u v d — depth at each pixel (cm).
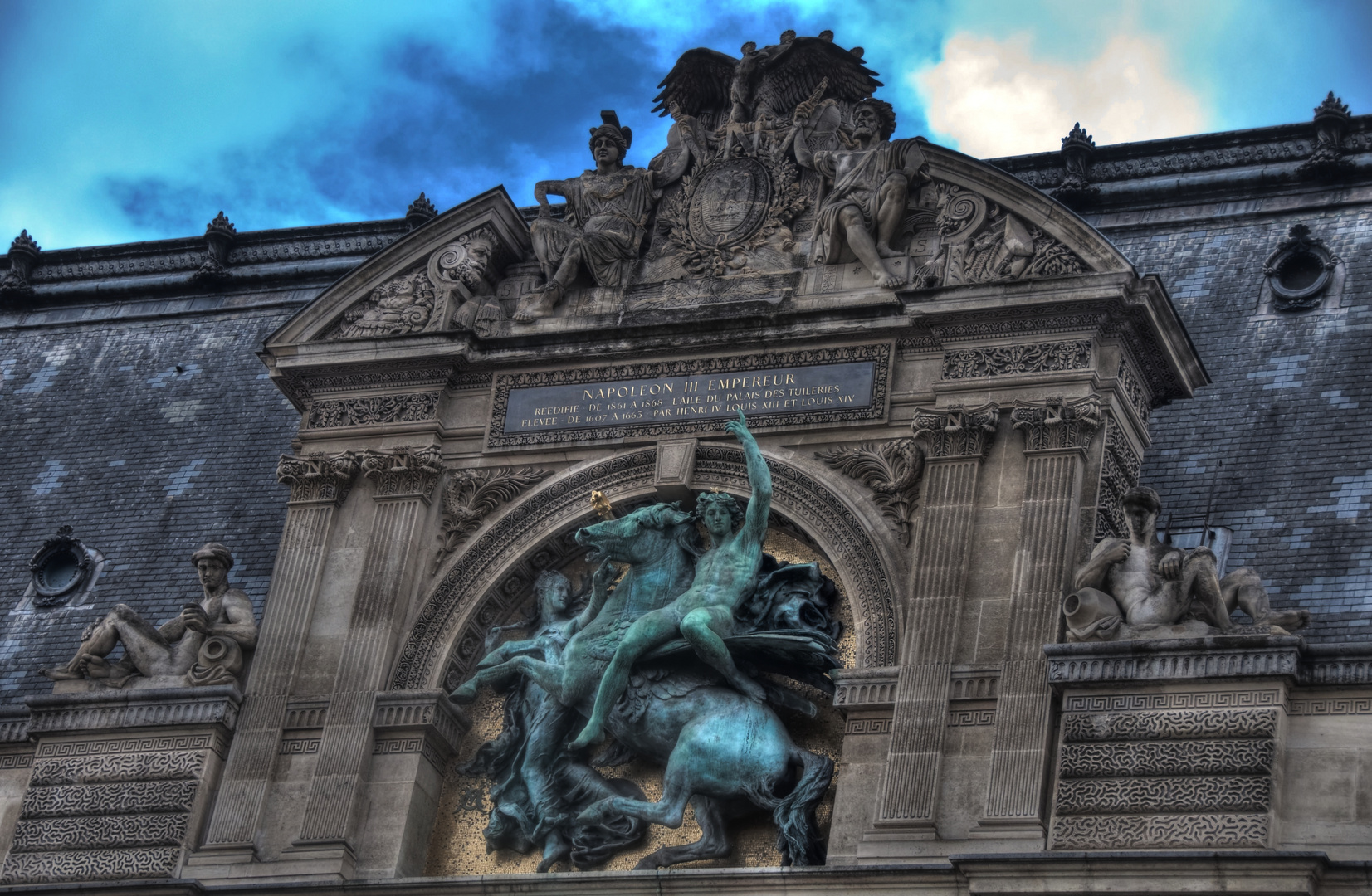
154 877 3662
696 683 3588
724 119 4138
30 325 4966
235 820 3681
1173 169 4266
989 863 3164
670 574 3691
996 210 3791
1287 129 4184
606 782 3612
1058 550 3481
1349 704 3234
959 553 3531
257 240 4906
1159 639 3322
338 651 3797
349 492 3944
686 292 3953
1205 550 3378
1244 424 3838
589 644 3656
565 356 3934
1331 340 3894
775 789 3462
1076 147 4322
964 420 3616
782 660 3581
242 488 4384
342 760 3675
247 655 3850
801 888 3309
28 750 3912
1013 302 3666
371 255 4553
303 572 3875
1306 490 3697
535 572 3872
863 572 3612
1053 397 3600
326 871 3575
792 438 3762
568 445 3881
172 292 4906
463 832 3694
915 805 3347
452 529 3872
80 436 4653
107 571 4328
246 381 4634
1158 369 3734
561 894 3441
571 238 4022
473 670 3831
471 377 3997
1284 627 3341
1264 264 4059
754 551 3625
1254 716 3234
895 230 3859
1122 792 3247
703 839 3484
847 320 3791
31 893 3625
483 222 4075
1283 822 3189
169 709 3794
